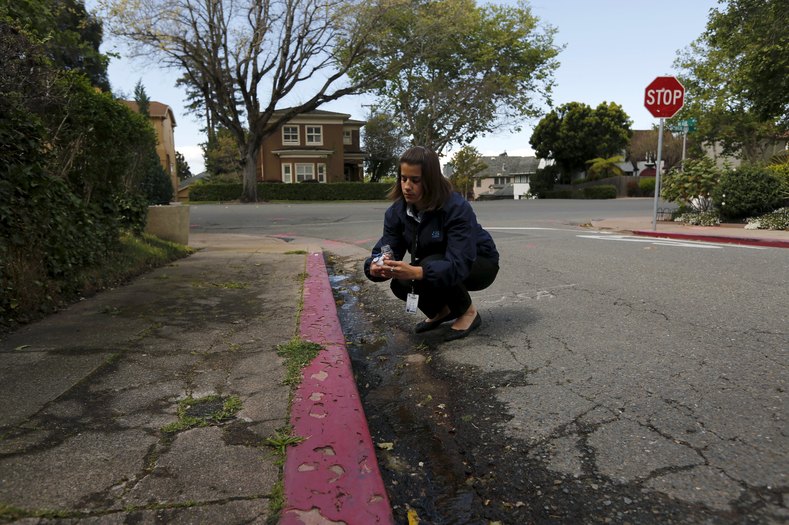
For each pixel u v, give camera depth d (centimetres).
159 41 2272
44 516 153
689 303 408
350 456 192
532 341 338
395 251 346
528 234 967
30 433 203
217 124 5625
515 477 192
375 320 420
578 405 244
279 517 157
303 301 438
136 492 166
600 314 390
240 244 912
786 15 1485
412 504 179
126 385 253
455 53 3419
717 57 2667
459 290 347
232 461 186
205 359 292
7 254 358
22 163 384
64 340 322
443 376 292
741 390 250
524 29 3425
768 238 835
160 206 793
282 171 4284
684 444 206
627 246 754
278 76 2734
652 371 278
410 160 298
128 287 496
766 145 2994
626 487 182
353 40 2644
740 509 167
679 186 1258
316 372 272
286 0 2488
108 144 528
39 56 421
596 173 4966
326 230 1188
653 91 1028
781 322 350
